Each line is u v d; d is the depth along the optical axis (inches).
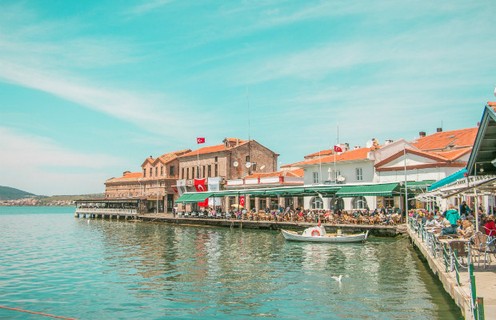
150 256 1472.7
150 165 4242.1
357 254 1398.9
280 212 2454.5
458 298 565.0
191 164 3826.3
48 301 867.4
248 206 3046.3
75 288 976.9
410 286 914.7
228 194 2812.5
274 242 1798.7
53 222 4033.0
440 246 855.7
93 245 1875.0
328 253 1439.5
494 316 467.2
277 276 1070.4
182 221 3009.4
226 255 1448.1
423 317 694.5
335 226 1982.0
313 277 1048.8
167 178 3956.7
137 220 3646.7
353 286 938.1
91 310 800.3
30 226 3403.1
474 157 764.0
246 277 1066.1
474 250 780.6
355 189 2103.8
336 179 2385.6
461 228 1037.8
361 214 2079.2
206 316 750.5
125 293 921.5
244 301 839.1
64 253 1601.9
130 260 1390.3
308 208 2561.5
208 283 1003.9
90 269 1227.2
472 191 908.0
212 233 2326.5
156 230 2659.9
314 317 727.7
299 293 890.7
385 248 1525.6
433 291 863.1
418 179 2076.8
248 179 3061.0
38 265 1314.0
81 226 3289.9
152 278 1075.3
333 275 1067.3
